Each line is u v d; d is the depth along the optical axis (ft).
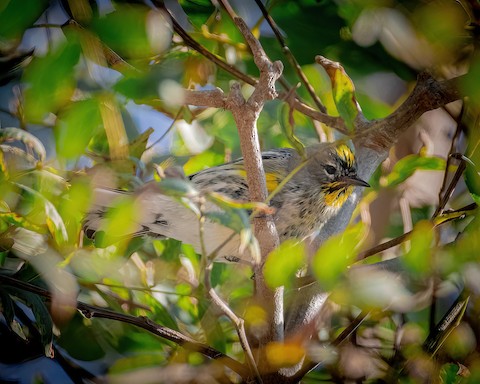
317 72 34.27
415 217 33.86
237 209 17.26
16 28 16.03
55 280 23.43
